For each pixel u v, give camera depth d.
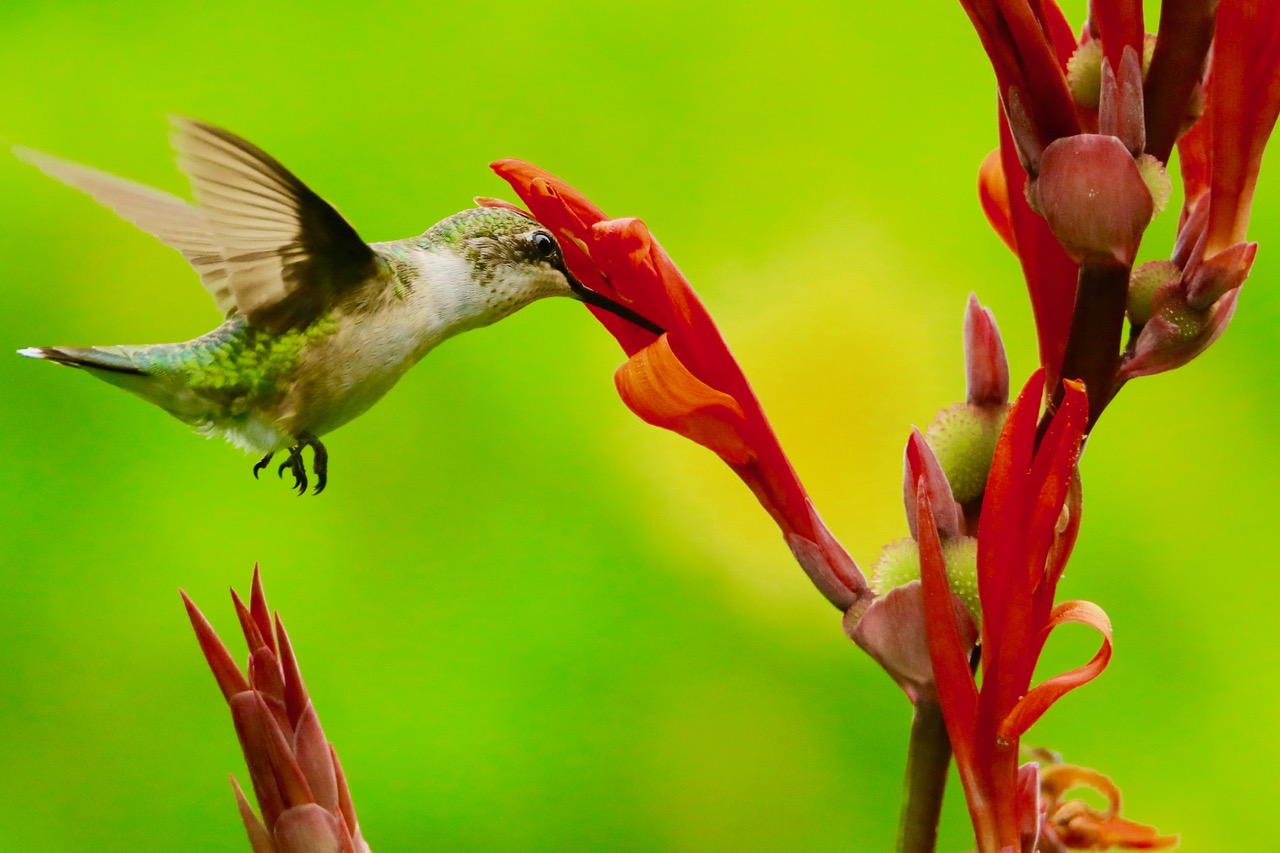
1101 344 1.46
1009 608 1.46
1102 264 1.46
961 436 1.47
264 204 1.51
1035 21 1.46
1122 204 1.46
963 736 1.46
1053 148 1.46
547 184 1.49
